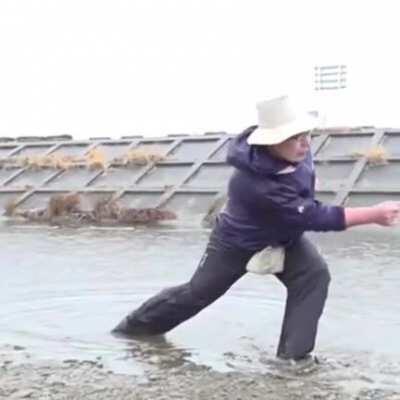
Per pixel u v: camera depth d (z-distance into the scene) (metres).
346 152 14.41
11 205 15.68
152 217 13.92
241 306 7.02
